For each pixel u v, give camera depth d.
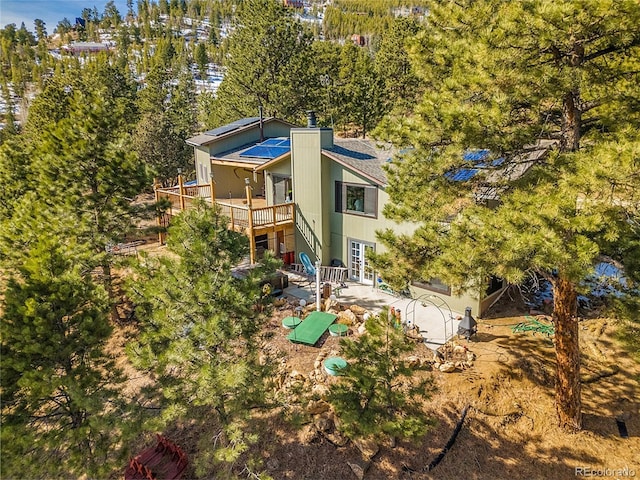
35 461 7.18
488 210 7.67
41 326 7.16
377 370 7.57
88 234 12.74
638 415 9.55
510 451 8.83
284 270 17.95
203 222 7.86
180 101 45.91
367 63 40.75
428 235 9.01
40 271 8.01
